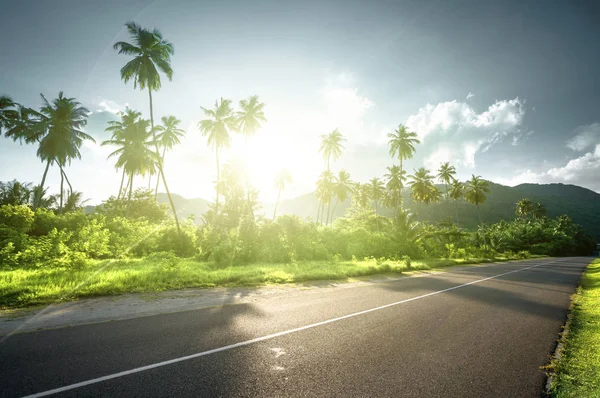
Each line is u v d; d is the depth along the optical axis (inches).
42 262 511.2
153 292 361.1
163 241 1034.7
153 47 1013.2
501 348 208.8
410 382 151.6
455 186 2881.4
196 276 466.3
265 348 190.1
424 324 262.5
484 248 1804.9
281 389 138.6
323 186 2343.8
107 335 202.1
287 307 305.6
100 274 412.8
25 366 150.6
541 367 178.1
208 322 241.3
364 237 1175.0
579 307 366.3
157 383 139.2
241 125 1653.5
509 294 449.4
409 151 1990.7
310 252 945.5
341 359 177.3
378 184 2785.4
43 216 948.6
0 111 1288.1
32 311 256.7
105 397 125.5
